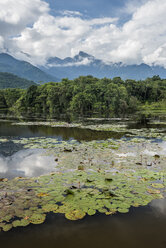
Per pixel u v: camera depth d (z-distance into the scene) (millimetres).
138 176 10625
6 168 12344
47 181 9906
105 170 11648
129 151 16250
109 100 95562
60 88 97875
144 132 27562
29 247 5758
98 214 7234
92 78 133125
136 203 7809
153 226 6648
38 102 103688
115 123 41969
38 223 6672
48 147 17859
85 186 9320
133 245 5824
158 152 15992
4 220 6773
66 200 7988
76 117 62844
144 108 103875
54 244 5867
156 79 168250
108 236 6191
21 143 19766
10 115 69625
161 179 10227
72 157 14445
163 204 7961
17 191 8812
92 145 18531
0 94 122062
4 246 5773
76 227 6574
